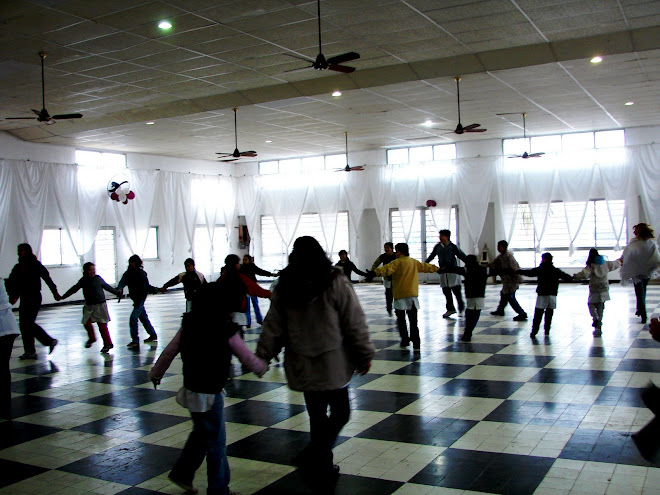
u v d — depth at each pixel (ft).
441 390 19.79
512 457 13.53
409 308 26.99
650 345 26.17
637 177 59.72
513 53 35.24
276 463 13.69
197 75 38.68
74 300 58.29
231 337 11.50
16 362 27.89
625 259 32.35
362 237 71.41
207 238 73.00
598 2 28.12
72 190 58.03
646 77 39.47
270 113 47.96
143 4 26.55
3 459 14.70
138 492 12.45
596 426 15.52
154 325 39.50
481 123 55.42
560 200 62.80
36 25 28.55
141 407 19.25
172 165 69.62
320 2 27.02
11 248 53.01
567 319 35.12
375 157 70.64
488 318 36.99
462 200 65.36
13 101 42.83
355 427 16.15
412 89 41.32
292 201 73.77
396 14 28.94
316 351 11.32
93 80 38.50
